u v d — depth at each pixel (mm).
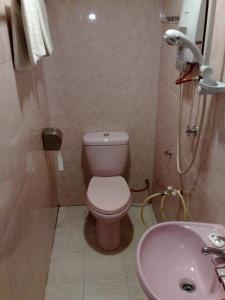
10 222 1081
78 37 2006
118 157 2227
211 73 1136
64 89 2160
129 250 2096
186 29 1311
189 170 1543
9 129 1116
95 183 2158
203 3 1180
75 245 2156
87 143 2178
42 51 1396
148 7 1950
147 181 2562
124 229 2303
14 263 1117
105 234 2029
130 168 2510
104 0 1914
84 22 1967
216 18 1143
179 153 1650
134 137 2389
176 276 1102
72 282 1843
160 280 1067
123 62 2109
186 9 1314
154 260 1123
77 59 2072
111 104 2248
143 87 2203
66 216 2484
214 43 1170
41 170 1781
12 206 1112
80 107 2236
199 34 1228
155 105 2277
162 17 1965
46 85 2125
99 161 2219
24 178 1320
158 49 2082
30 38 1201
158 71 2152
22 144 1313
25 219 1316
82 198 2596
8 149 1093
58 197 2564
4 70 1096
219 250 939
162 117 2100
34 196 1533
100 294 1757
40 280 1647
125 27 2002
